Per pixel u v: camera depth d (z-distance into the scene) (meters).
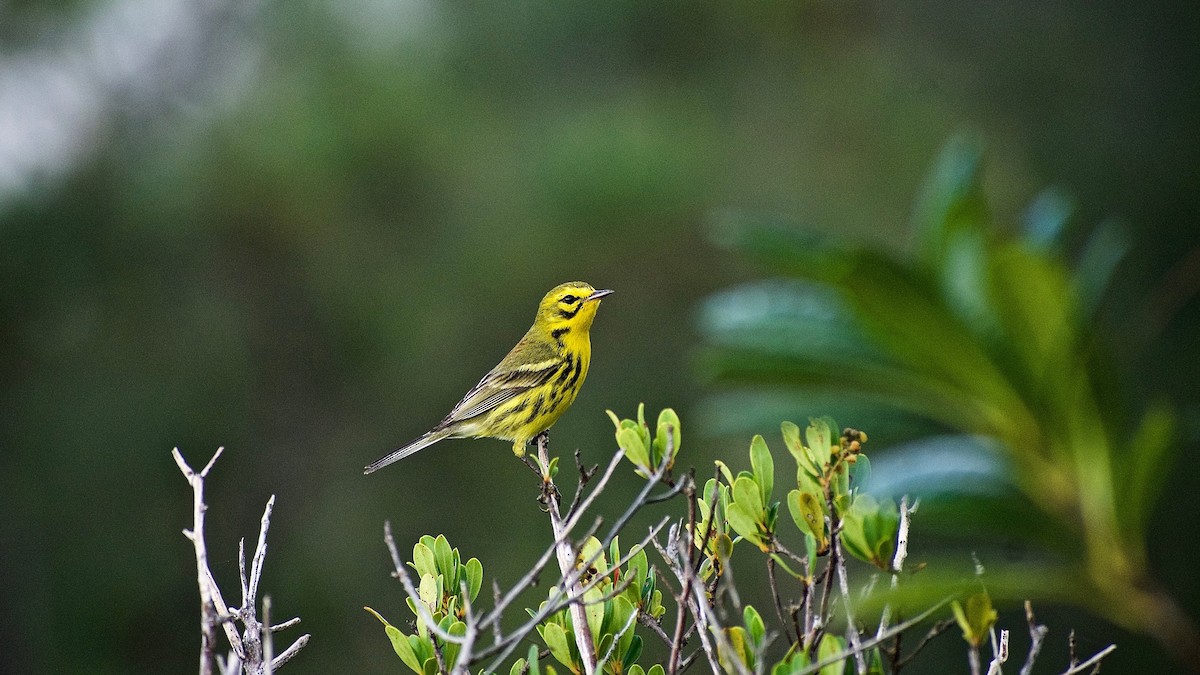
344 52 15.22
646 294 14.86
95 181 14.73
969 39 15.45
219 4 14.96
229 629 4.96
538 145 15.12
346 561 15.06
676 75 16.02
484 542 14.88
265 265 15.32
